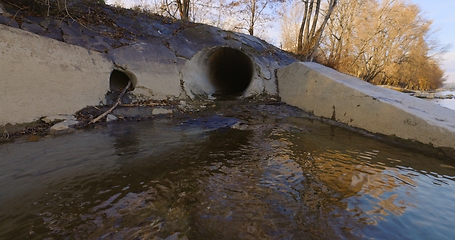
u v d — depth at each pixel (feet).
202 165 12.10
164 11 42.37
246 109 28.07
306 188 10.00
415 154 14.57
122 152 13.64
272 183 10.34
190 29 34.81
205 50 33.99
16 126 15.42
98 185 9.82
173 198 8.96
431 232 7.53
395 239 7.16
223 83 42.98
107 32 25.17
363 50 83.71
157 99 25.38
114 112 21.02
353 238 7.13
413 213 8.48
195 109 26.45
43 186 9.64
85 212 7.97
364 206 8.79
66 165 11.66
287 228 7.43
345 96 21.81
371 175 11.46
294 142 16.46
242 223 7.61
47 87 17.21
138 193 9.25
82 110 19.43
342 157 13.76
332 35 73.46
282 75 34.42
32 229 7.11
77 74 19.39
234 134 18.11
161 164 12.12
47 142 14.67
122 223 7.45
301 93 28.94
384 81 128.47
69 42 20.65
